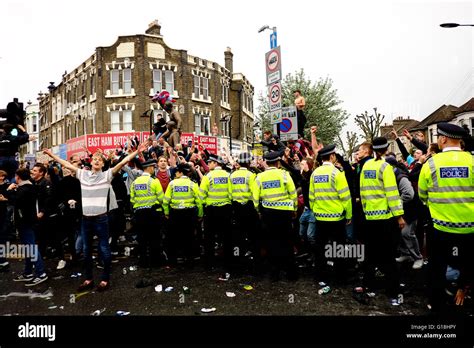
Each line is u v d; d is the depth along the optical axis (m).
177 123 10.84
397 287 4.88
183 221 6.70
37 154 40.09
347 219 5.42
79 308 4.80
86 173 5.68
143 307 4.77
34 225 6.08
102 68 25.69
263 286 5.55
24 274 6.13
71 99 30.80
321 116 27.55
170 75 26.55
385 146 4.96
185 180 6.75
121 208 7.86
